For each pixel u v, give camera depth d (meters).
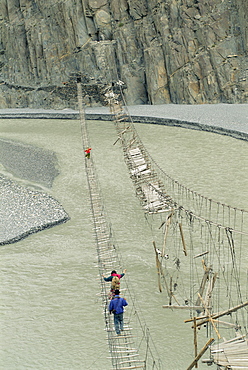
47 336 26.94
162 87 77.75
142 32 77.75
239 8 69.25
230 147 55.50
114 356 22.34
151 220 39.91
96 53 80.94
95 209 39.34
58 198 47.16
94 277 32.41
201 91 73.88
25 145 67.19
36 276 33.19
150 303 28.88
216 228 37.09
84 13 81.06
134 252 34.91
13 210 43.97
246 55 70.50
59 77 86.00
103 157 57.78
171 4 73.56
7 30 91.94
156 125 68.19
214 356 19.52
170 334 25.97
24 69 91.38
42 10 87.25
